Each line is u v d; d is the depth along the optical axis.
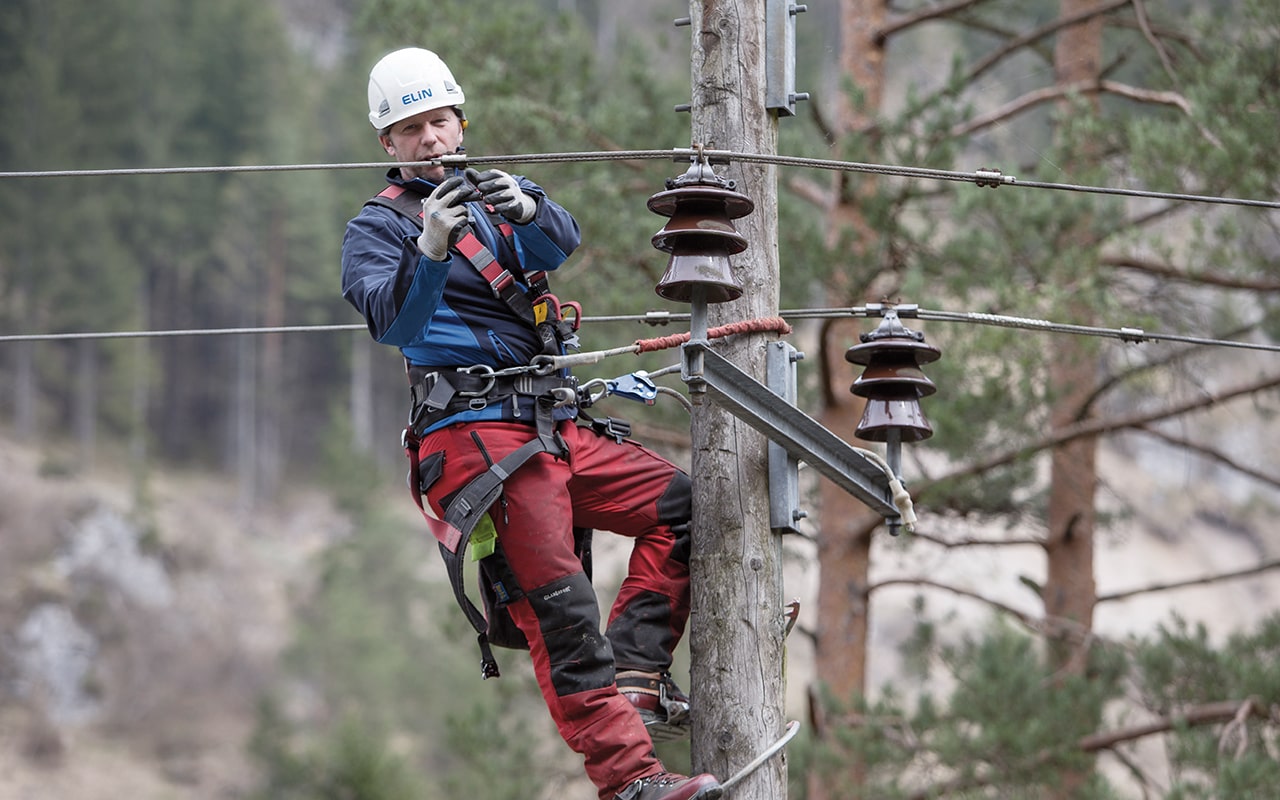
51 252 152.75
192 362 174.25
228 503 154.75
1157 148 26.00
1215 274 28.69
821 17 62.50
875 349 12.01
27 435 149.00
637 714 11.05
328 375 179.75
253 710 102.44
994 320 13.80
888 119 28.47
